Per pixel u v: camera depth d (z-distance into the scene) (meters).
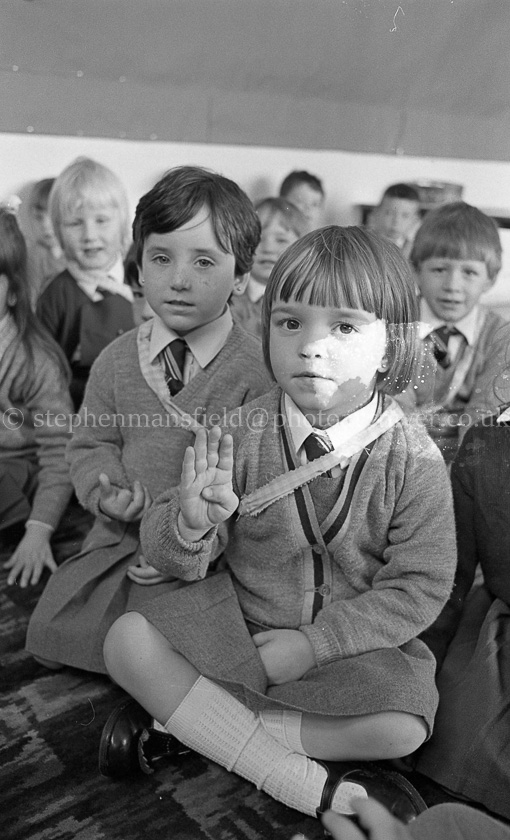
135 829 0.62
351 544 0.72
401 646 0.71
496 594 0.82
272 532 0.73
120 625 0.70
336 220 1.27
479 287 1.12
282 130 1.23
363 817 0.55
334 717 0.66
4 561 0.99
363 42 1.13
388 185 1.26
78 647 0.80
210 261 0.82
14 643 0.86
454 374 1.07
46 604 0.83
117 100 1.16
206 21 1.10
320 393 0.69
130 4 1.07
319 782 0.64
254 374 0.85
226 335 0.87
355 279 0.68
